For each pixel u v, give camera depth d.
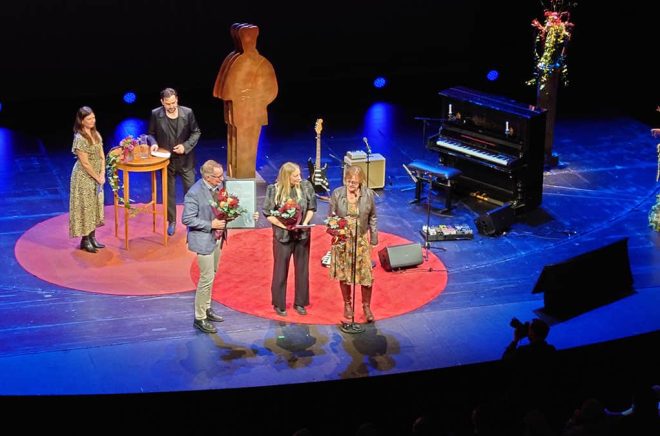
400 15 16.97
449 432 8.00
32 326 9.53
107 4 15.43
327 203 12.38
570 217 12.32
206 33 16.09
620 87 16.84
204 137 14.54
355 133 14.78
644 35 17.02
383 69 17.17
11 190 12.43
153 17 15.73
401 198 12.65
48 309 9.83
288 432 8.79
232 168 12.29
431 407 9.05
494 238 11.70
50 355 9.08
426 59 17.33
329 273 9.67
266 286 10.38
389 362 9.16
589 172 13.66
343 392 8.85
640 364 9.84
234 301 10.06
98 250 10.98
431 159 13.91
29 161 13.33
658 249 11.56
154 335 9.45
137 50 15.82
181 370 8.95
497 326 9.83
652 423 7.41
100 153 10.74
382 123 15.23
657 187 13.26
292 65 16.73
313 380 8.86
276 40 16.52
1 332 9.41
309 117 15.34
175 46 16.00
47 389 8.60
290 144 14.27
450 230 11.60
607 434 7.43
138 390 8.63
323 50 16.81
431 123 15.28
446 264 11.02
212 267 9.41
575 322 9.98
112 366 8.97
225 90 11.78
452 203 12.55
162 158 10.93
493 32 17.30
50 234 11.32
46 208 11.98
